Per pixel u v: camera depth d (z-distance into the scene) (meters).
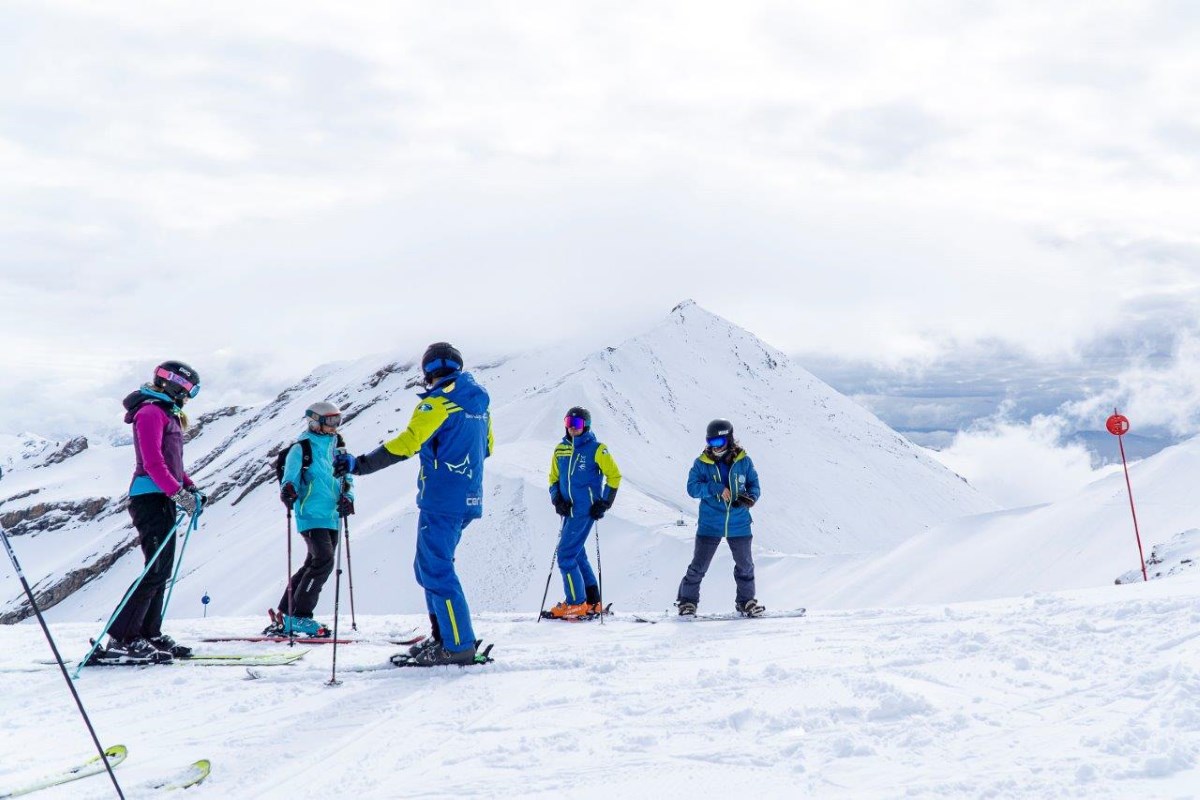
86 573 119.31
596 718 4.08
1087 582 19.77
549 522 50.47
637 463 103.88
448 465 5.68
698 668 5.26
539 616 9.02
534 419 103.12
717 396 197.50
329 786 3.32
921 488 189.25
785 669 4.79
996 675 4.25
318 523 7.97
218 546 97.88
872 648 5.40
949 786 2.79
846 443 199.12
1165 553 15.05
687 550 39.94
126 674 5.70
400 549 50.62
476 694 4.82
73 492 189.00
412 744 3.86
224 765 3.65
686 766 3.24
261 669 5.66
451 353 5.79
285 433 156.12
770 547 118.31
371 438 154.00
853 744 3.28
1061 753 3.01
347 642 7.12
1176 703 3.38
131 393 6.36
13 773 3.60
